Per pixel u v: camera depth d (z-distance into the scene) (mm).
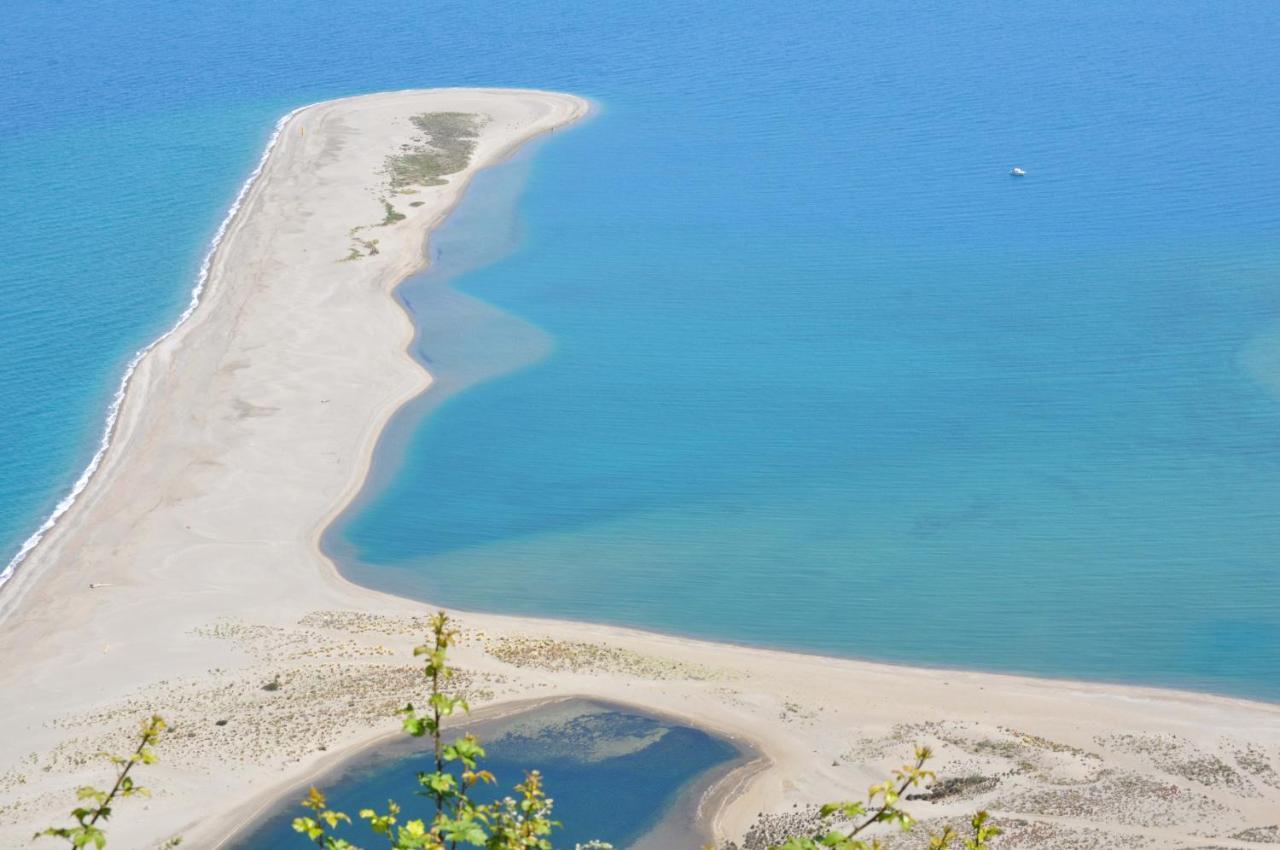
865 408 89188
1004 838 49031
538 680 61250
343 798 52281
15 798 51656
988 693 61438
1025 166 135625
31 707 59156
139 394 90938
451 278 111188
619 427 87250
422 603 69188
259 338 99438
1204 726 58844
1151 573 71312
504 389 92250
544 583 71062
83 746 55469
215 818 50812
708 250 116312
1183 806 51906
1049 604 68938
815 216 123562
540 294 107875
